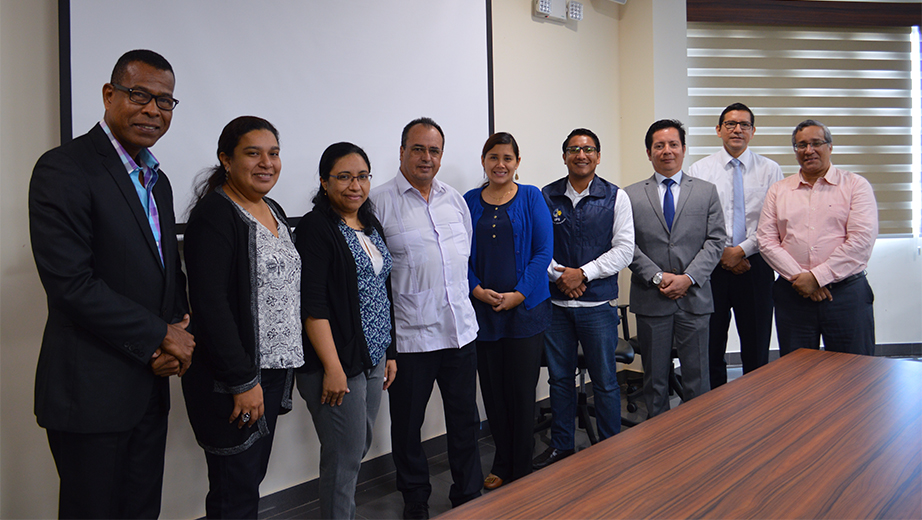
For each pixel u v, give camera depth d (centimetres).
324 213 176
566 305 254
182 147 192
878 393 140
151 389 139
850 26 429
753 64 422
